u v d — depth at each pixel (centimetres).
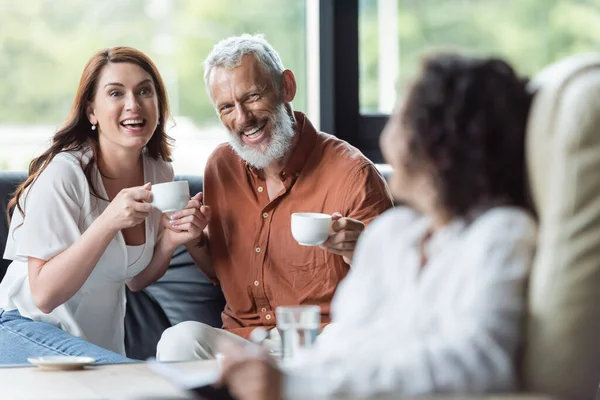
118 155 305
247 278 293
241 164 300
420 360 133
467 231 141
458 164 140
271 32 425
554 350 138
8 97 409
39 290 282
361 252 155
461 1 419
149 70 307
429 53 148
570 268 138
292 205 290
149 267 310
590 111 138
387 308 147
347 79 422
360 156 293
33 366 187
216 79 291
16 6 408
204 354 255
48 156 303
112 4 413
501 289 134
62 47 412
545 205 141
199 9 416
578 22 413
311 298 286
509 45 416
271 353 186
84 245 277
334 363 138
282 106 293
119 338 311
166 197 272
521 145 142
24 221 291
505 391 134
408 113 143
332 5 414
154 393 157
